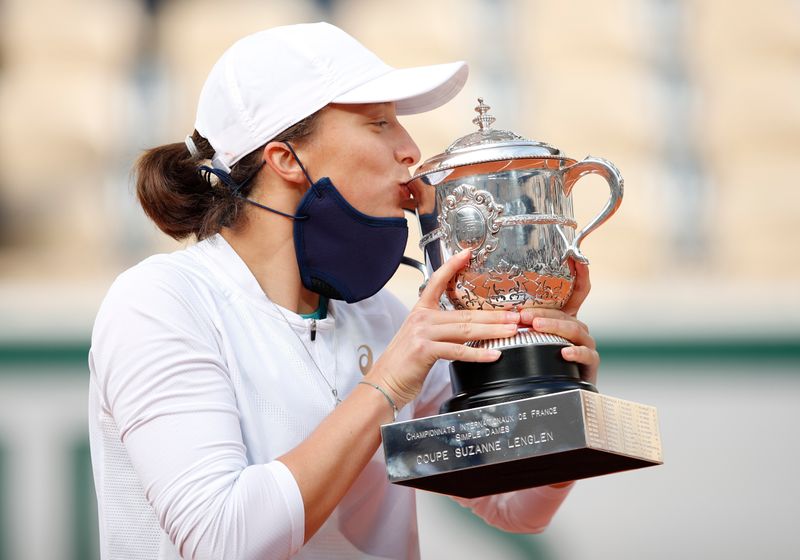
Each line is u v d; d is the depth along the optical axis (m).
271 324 6.23
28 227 19.81
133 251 19.83
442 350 5.64
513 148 5.77
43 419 11.39
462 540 11.09
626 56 21.02
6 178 19.98
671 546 11.54
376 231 6.22
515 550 11.24
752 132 20.66
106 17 21.20
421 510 11.11
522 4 21.23
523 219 5.77
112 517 6.10
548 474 6.05
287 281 6.42
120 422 5.67
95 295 15.00
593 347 6.16
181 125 20.52
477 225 5.75
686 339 11.96
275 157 6.23
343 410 5.65
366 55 6.37
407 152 6.34
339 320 6.70
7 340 11.46
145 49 21.11
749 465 11.71
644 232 19.59
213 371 5.73
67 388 11.45
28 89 20.69
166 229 6.71
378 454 6.43
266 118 6.19
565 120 20.53
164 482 5.45
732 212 20.02
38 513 11.20
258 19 21.23
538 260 5.79
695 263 19.53
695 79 20.98
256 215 6.38
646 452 5.71
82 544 11.20
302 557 6.08
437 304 5.83
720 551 11.52
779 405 11.80
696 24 21.30
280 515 5.36
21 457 11.29
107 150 20.33
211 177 6.73
